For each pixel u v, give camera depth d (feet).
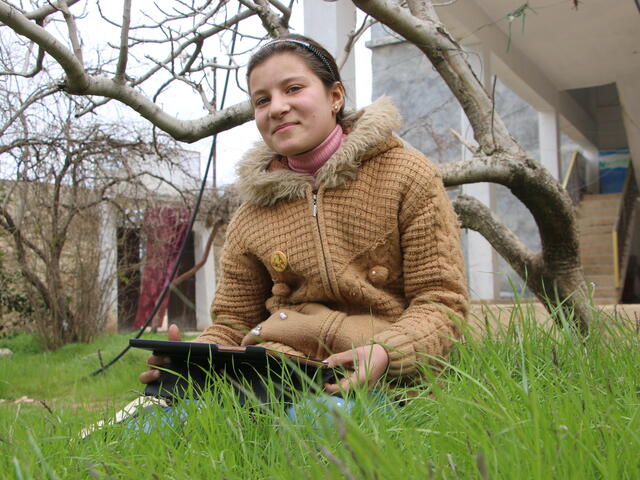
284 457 3.99
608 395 4.63
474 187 37.06
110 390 16.89
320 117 7.75
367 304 7.73
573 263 12.96
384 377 6.25
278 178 7.81
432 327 6.95
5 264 37.35
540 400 4.91
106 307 38.37
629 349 6.39
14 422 6.32
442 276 7.52
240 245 8.41
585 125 59.47
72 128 29.63
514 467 3.50
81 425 5.98
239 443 4.83
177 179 39.83
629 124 47.75
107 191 37.09
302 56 7.73
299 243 7.82
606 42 38.86
